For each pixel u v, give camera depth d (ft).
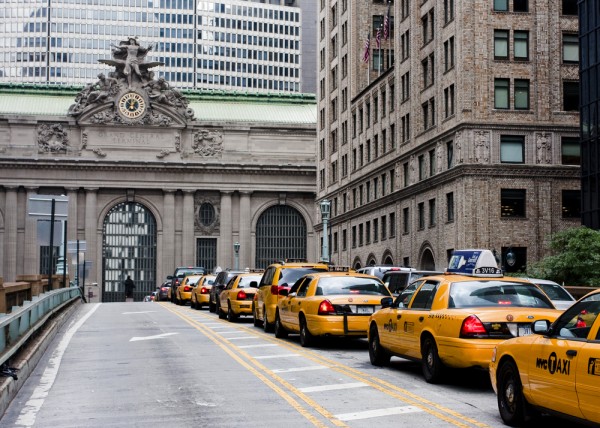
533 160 167.53
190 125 330.34
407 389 50.06
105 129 323.57
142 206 331.77
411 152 201.77
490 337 46.98
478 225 164.76
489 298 50.42
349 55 265.95
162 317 126.72
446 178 174.50
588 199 155.22
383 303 61.26
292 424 39.52
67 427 39.73
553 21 170.50
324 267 93.66
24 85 333.21
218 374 57.41
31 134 319.68
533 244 166.09
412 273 94.07
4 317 47.98
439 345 49.62
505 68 168.66
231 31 591.37
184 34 579.89
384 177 228.43
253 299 104.37
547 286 75.56
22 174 317.01
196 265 330.13
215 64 584.81
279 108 349.41
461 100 167.84
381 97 231.91
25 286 93.71
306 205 341.00
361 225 251.60
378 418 40.73
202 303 155.02
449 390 49.60
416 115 199.41
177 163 326.24
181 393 49.39
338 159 280.51
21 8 568.82
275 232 340.80
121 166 322.75
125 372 59.16
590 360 32.04
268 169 334.24
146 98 325.21
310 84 613.52
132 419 41.57
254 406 44.60
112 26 572.51
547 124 168.25
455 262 107.34
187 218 329.72
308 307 72.79
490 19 168.86
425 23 196.95
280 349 73.87
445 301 50.80
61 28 567.59
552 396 34.78
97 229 323.37
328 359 66.08
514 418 38.19
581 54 157.58
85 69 567.59
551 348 35.01
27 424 40.57
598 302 33.42
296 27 612.70
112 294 327.06
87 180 321.73
